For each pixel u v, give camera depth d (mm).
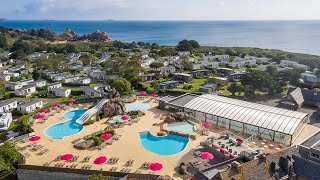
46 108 121188
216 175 53562
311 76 169125
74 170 69938
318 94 125688
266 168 58000
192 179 57875
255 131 93312
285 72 164250
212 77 175375
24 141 89000
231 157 72812
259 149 78188
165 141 90062
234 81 170500
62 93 145375
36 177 72000
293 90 130750
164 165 73812
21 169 72250
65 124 105250
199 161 74688
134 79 158750
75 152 81750
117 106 113812
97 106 114062
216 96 117250
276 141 88438
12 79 178250
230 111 99625
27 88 150375
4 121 101875
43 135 93875
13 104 126250
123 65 196250
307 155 70438
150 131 96312
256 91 146125
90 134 94188
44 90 154500
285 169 60094
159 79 180000
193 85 163375
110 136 88500
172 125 102188
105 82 175500
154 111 117688
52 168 70812
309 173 59125
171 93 144625
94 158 77875
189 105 109438
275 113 95562
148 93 148625
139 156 79000
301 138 90375
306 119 101750
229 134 91938
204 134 93188
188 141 88188
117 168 72312
